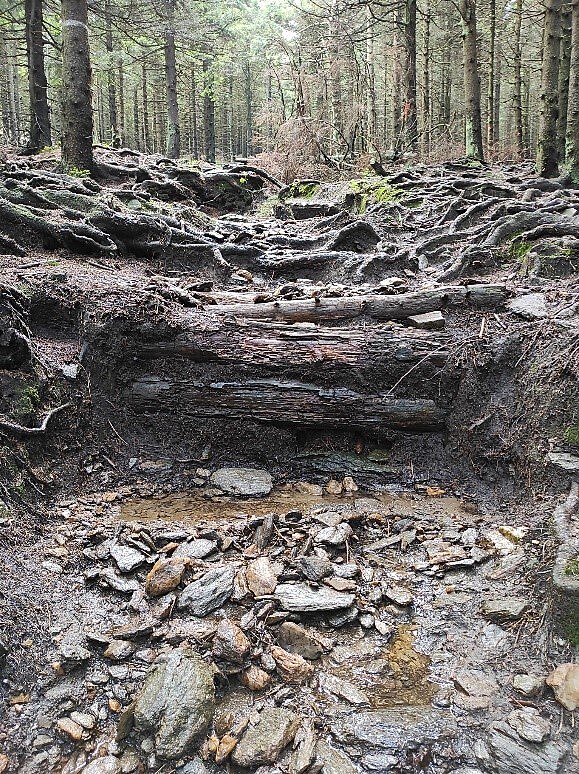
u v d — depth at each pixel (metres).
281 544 4.60
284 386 5.93
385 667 3.50
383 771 2.89
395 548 4.62
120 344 6.05
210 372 6.05
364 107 20.50
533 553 4.14
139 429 6.09
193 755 2.97
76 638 3.60
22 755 2.96
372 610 3.93
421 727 3.09
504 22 24.94
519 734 2.99
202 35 22.09
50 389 5.43
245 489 5.48
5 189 8.31
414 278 7.68
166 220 8.87
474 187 10.31
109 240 8.02
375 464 5.86
